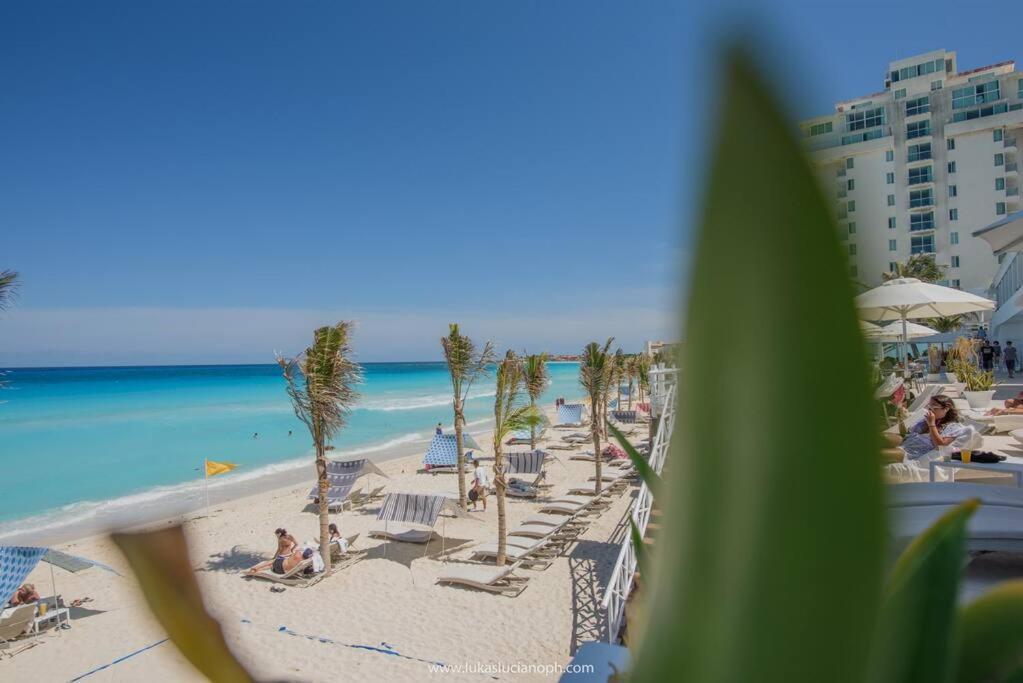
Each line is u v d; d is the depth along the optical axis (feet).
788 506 0.86
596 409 61.77
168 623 1.38
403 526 53.88
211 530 54.29
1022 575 8.35
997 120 173.17
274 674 1.46
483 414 172.96
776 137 0.63
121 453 100.73
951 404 29.94
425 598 36.52
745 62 0.57
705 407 0.84
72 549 50.34
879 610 0.89
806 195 0.69
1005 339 117.29
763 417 0.81
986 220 174.50
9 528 57.57
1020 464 19.58
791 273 0.73
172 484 77.41
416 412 177.17
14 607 33.01
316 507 62.59
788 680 0.93
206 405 181.27
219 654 1.39
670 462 0.93
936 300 29.76
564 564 41.32
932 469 20.08
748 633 0.94
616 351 63.05
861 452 0.82
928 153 179.83
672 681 0.98
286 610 35.53
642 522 23.43
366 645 30.83
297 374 41.75
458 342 60.34
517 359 45.70
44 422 139.85
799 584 0.89
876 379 0.80
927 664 1.36
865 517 0.85
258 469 88.12
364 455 102.01
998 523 8.91
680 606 0.98
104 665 30.12
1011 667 1.70
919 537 1.43
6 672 29.60
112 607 37.06
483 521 54.13
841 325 0.76
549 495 64.80
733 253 0.73
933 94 180.75
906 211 181.57
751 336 0.77
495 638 31.24
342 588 38.55
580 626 32.24
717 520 0.91
